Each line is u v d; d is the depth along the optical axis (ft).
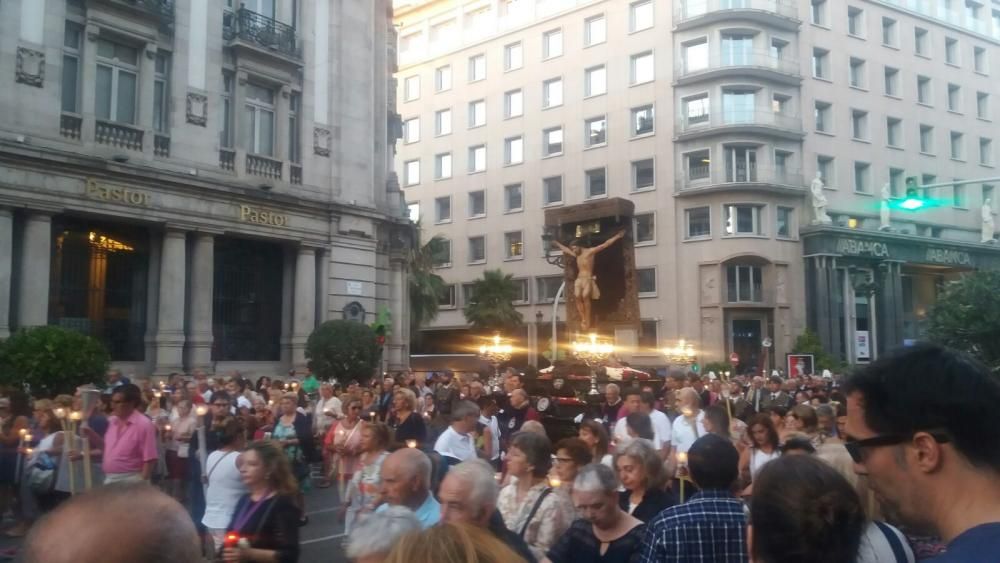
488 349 93.15
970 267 171.73
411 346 173.27
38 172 66.28
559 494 16.97
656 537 12.51
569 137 166.40
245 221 81.46
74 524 4.49
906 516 5.88
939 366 5.87
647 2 156.87
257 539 16.31
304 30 89.81
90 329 72.23
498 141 178.70
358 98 94.73
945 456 5.59
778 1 150.51
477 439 34.42
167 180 74.69
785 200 147.95
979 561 4.88
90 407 29.37
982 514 5.44
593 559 14.46
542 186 170.09
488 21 182.80
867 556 8.69
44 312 66.69
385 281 97.96
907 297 175.42
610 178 159.12
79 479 30.50
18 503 35.22
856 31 164.76
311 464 50.37
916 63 172.55
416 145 195.62
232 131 82.79
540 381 52.08
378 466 22.04
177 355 75.25
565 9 168.96
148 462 26.48
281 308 87.86
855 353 150.10
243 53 83.25
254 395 54.03
